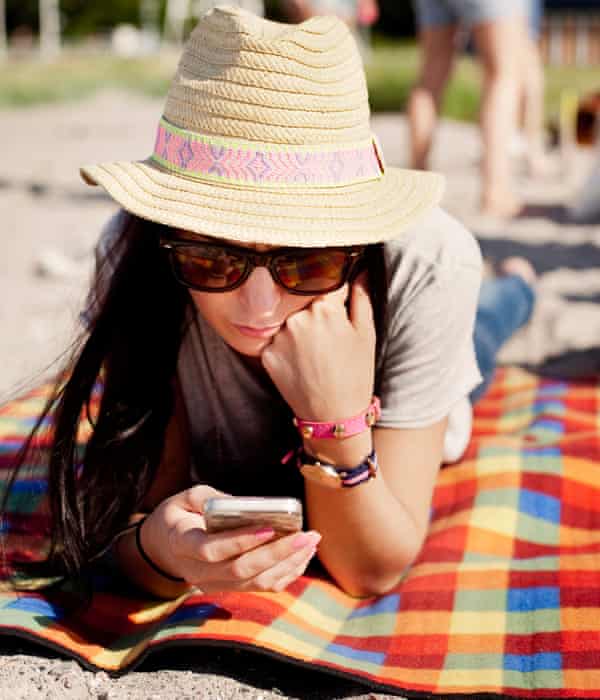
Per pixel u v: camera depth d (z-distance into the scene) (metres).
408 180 2.28
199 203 2.06
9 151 10.91
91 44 28.47
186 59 2.16
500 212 7.33
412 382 2.38
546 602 2.38
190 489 2.24
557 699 2.05
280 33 2.10
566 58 21.30
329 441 2.21
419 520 2.41
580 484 2.93
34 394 3.68
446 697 2.08
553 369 4.16
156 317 2.40
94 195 8.38
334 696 2.10
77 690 2.07
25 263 6.03
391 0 30.67
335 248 2.11
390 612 2.40
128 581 2.50
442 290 2.34
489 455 3.11
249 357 2.42
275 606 2.31
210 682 2.11
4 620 2.22
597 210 7.16
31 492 2.90
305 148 2.06
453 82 15.26
